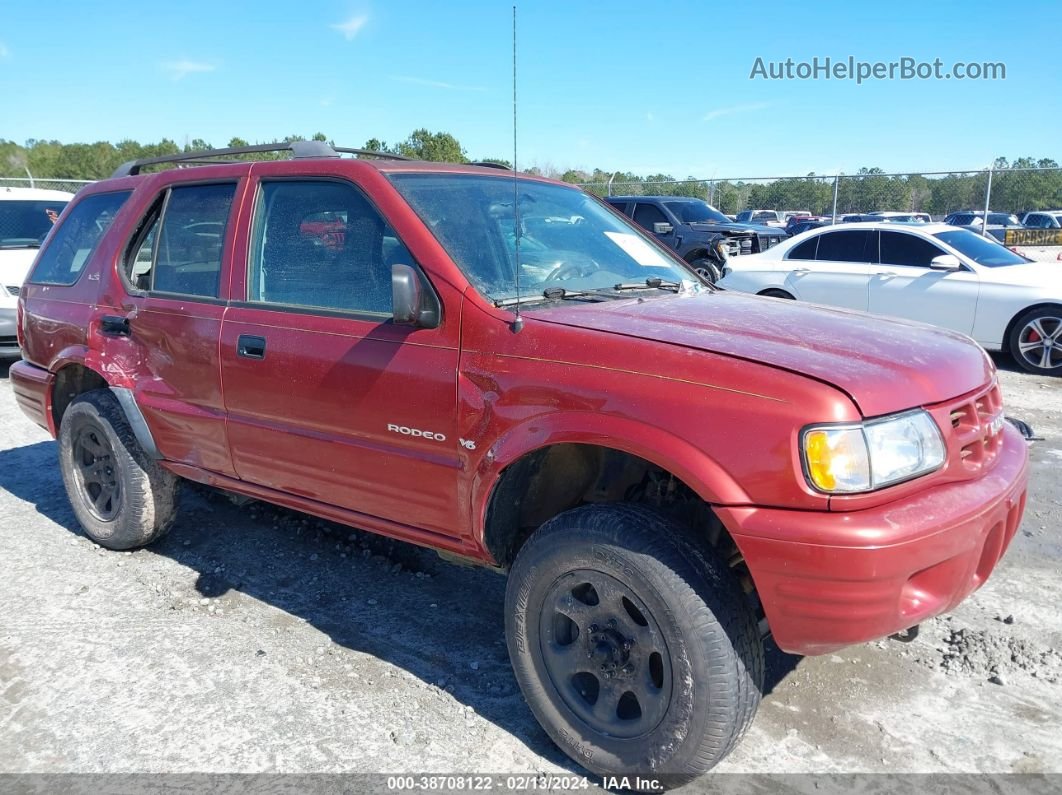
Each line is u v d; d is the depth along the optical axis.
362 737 2.81
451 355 2.77
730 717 2.30
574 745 2.60
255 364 3.34
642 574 2.34
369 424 3.00
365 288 3.09
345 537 4.50
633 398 2.38
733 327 2.66
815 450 2.15
